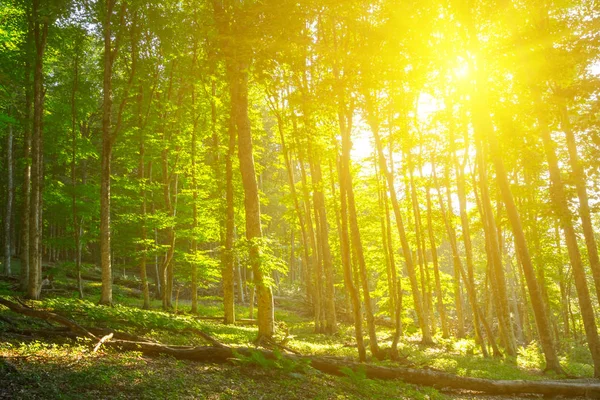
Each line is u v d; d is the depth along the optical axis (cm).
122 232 2325
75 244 2105
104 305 1480
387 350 1250
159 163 2662
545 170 2027
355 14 1051
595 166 1109
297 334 2072
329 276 2272
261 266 1362
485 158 1886
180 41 2030
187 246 2827
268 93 1725
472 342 2222
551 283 2636
